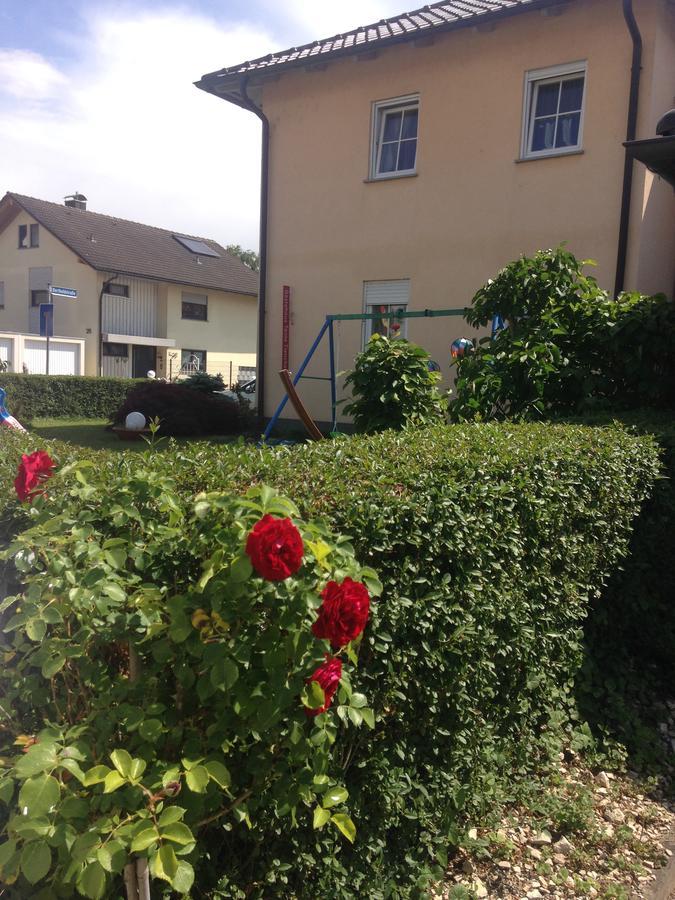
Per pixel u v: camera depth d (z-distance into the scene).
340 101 13.41
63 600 1.86
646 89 10.39
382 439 3.71
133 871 1.71
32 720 2.07
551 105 11.43
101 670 1.92
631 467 4.27
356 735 2.49
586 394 6.77
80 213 33.19
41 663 1.81
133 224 35.41
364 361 6.97
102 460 2.84
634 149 6.88
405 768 2.71
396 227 12.92
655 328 6.71
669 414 6.27
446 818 2.84
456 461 3.09
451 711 2.86
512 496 3.15
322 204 13.78
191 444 3.10
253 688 1.92
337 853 2.48
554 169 11.25
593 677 4.19
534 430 4.46
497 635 3.11
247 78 13.81
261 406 14.82
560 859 3.01
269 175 14.39
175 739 1.92
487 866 2.93
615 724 4.02
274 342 14.60
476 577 2.85
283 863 2.27
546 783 3.44
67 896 1.79
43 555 1.99
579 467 3.74
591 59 10.80
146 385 16.27
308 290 14.09
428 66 12.36
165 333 32.28
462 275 12.23
